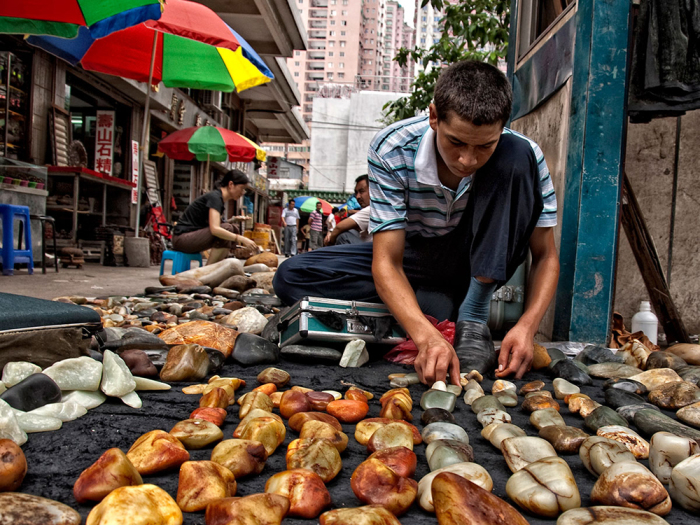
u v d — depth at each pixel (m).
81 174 9.32
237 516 0.93
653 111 3.10
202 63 8.34
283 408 1.63
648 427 1.55
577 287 3.05
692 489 1.10
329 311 2.53
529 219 2.34
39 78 9.55
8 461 1.07
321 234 20.31
